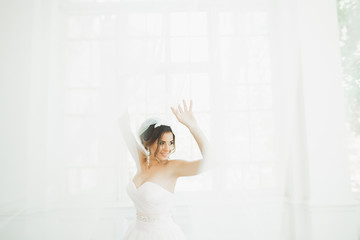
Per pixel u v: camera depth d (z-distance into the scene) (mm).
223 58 1208
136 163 1198
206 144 1160
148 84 1173
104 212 1172
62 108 1159
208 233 1188
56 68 1174
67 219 1158
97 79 1156
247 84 1224
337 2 1639
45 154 1164
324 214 1443
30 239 1157
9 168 1183
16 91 1216
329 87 1563
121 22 1168
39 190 1167
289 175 1380
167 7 1188
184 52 1187
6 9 1233
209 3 1212
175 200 1210
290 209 1367
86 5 1179
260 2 1268
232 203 1188
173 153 1258
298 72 1489
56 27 1186
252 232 1187
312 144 1523
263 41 1258
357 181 1545
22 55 1226
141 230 1119
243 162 1191
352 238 1453
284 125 1241
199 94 1196
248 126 1201
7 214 1165
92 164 1151
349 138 1571
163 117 1198
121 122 1160
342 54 1601
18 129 1204
